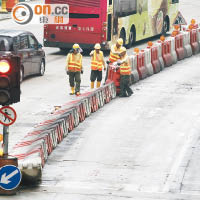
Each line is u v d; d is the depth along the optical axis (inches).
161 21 4249.5
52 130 1790.1
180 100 2469.2
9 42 2691.9
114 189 1469.0
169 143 1856.5
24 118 2155.5
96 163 1670.8
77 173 1587.1
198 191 1456.7
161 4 4215.1
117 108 2331.4
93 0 3476.9
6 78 1369.3
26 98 2479.1
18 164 1466.5
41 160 1577.3
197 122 2114.9
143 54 2950.3
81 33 3511.3
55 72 3095.5
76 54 2541.8
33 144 1649.9
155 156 1733.5
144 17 3978.8
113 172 1598.2
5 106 1423.5
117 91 2551.7
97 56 2635.3
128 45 3794.3
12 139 1883.6
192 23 3828.7
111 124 2081.7
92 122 2110.0
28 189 1464.1
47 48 3900.1
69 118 1979.6
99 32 3491.6
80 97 2276.1
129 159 1707.7
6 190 1416.1
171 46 3321.9
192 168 1625.2
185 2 6378.0
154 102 2432.3
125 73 2517.2
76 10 3501.5
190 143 1856.5
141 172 1598.2
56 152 1765.5
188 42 3590.1
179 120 2140.7
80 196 1417.3
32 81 2851.9
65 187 1480.1
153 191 1456.7
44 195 1422.2
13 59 1375.5
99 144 1845.5
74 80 2667.3
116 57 2657.5
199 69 3201.3
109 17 3516.2
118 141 1876.2
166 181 1529.3
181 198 1405.0
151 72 3024.1
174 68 3233.3
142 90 2672.2
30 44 2854.3
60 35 3545.8
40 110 2282.2
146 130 2006.6
